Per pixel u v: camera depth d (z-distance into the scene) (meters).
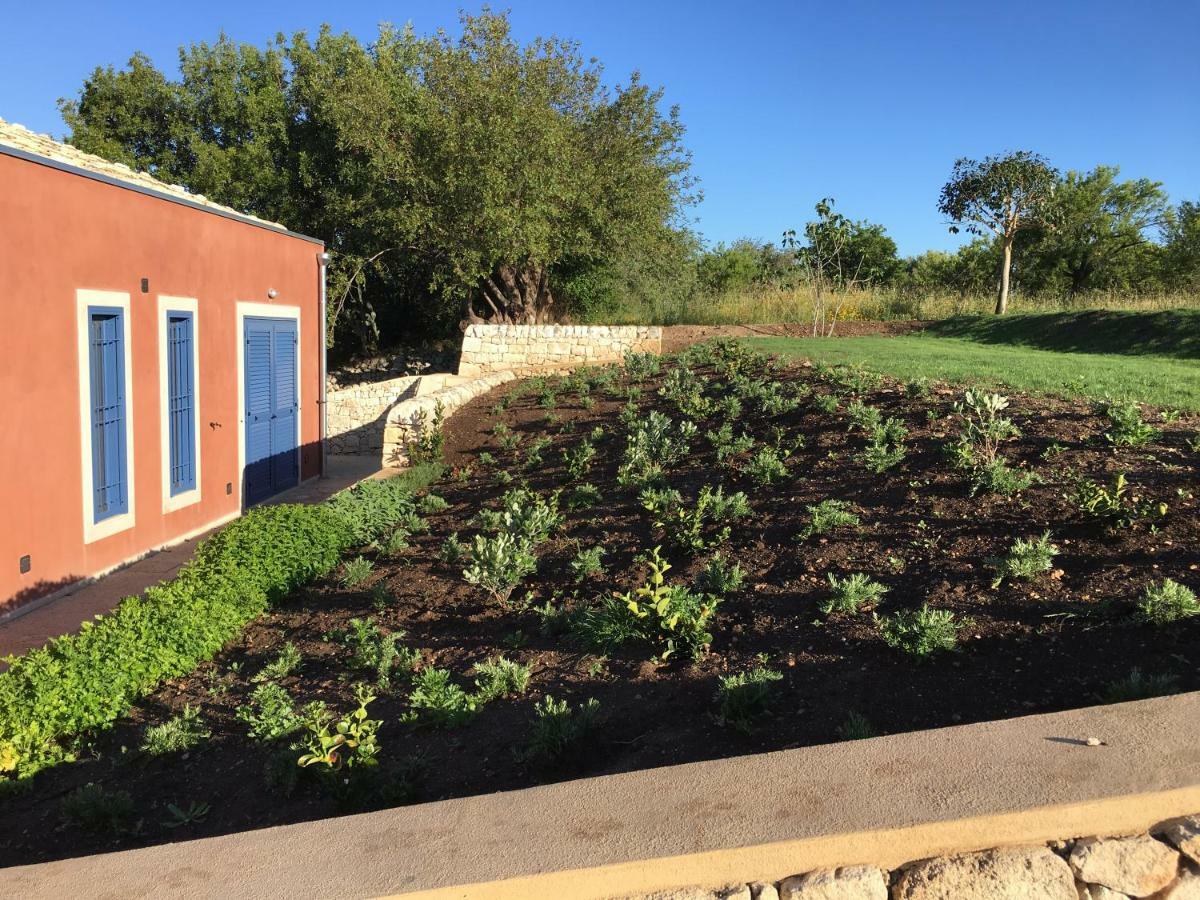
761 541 5.58
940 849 2.26
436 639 5.17
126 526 8.83
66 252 7.81
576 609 5.07
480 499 8.42
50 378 7.63
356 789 3.46
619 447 9.07
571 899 2.24
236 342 11.27
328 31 24.25
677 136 20.73
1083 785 2.34
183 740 4.25
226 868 2.41
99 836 3.58
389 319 25.09
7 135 8.86
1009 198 21.31
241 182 22.97
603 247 20.44
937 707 3.46
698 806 2.46
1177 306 19.08
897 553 4.96
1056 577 4.29
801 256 23.14
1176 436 6.12
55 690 4.36
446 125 17.86
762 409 8.90
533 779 3.43
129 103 24.67
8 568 7.18
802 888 2.22
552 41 19.62
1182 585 3.93
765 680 3.65
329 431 18.22
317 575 6.80
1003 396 8.00
